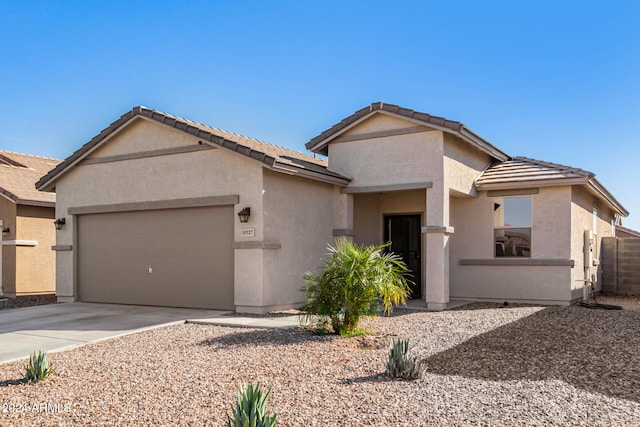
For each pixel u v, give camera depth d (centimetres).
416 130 1362
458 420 521
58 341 971
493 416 532
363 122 1449
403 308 1353
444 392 613
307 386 643
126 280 1469
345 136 1478
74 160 1534
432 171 1339
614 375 692
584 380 668
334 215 1488
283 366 745
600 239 1889
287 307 1314
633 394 609
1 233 1867
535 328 1029
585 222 1614
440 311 1297
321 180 1383
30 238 1864
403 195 1638
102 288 1516
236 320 1143
